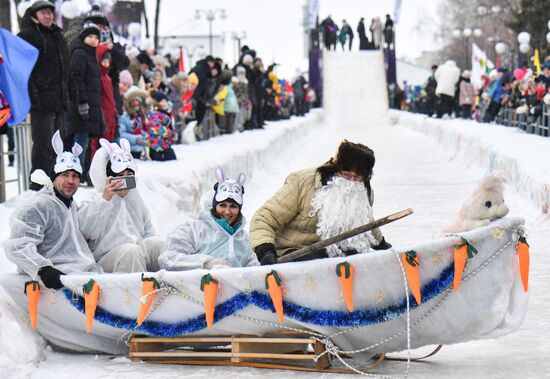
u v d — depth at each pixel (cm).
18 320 1077
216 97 3609
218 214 1092
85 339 1077
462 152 3741
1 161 1792
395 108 8931
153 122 2431
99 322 1048
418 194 2666
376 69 9312
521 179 2330
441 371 986
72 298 1052
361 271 955
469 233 945
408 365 954
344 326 970
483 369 991
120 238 1144
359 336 988
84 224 1130
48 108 1791
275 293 965
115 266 1119
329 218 1009
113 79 2198
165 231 1811
